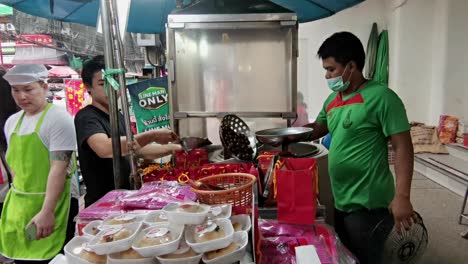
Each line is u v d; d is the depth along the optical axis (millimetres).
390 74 5191
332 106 1618
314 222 1127
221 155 1885
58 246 1643
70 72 5969
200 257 740
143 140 1723
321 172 1832
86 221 984
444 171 3795
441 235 2764
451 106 4406
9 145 1633
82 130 1522
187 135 2141
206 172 1401
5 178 2027
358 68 1475
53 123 1546
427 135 4465
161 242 737
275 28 2020
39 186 1603
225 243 750
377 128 1443
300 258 831
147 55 3705
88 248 761
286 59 2074
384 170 1487
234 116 1915
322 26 5289
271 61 2082
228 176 1191
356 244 1518
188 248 751
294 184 1098
